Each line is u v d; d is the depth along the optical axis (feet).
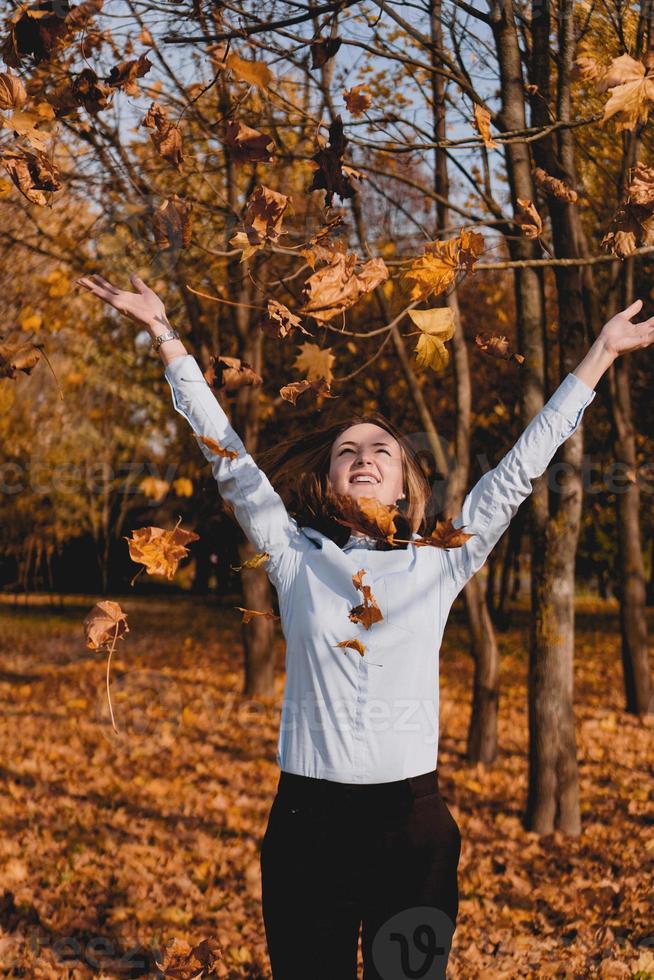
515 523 58.49
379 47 18.13
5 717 30.99
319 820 7.06
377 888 7.11
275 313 7.43
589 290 24.26
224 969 12.65
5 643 53.98
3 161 7.50
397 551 7.64
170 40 11.82
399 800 7.08
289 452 8.68
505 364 46.83
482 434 50.65
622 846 18.34
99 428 55.52
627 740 29.27
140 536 6.86
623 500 34.53
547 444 7.72
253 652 36.27
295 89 19.89
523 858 17.80
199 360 30.76
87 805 20.27
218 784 22.76
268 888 7.17
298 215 23.03
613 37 17.99
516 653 53.72
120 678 40.47
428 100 20.20
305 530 7.88
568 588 19.34
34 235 25.30
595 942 13.56
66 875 15.90
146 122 7.89
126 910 14.53
